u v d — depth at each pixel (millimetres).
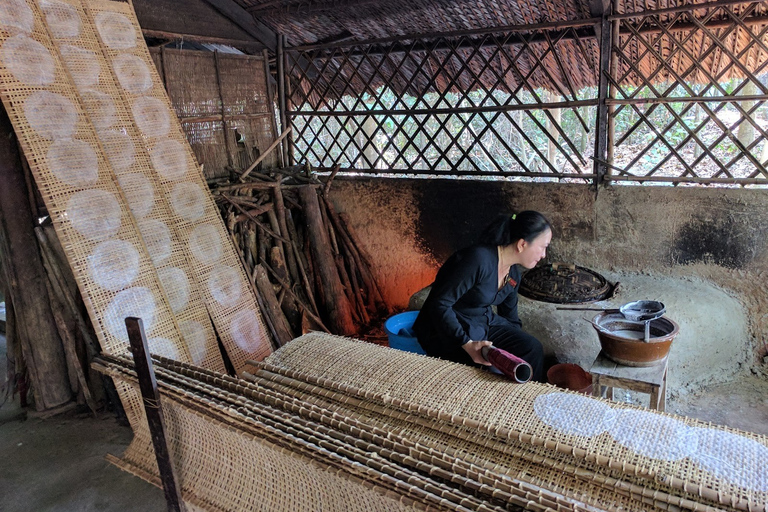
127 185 3002
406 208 4480
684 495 1371
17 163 2982
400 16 3988
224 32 4203
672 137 7547
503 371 2010
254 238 4016
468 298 2631
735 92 3240
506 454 1625
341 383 2018
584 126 3740
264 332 3408
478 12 3742
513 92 3891
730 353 3398
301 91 4754
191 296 3111
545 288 3523
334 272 4379
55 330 3219
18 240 3020
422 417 1803
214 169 4176
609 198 3703
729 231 3400
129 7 3350
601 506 1398
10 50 2697
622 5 3404
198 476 1967
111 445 2973
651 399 2271
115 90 3119
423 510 1339
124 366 2205
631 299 3375
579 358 3168
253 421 1679
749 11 3143
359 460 1512
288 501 1718
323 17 4211
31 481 2691
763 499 1310
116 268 2820
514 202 4043
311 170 4773
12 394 3471
